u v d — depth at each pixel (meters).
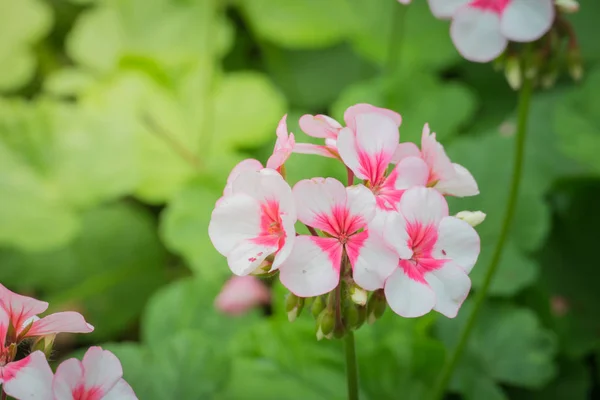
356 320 0.66
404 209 0.64
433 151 0.67
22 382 0.61
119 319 1.09
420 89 1.13
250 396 0.87
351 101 1.12
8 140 1.17
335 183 0.64
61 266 1.14
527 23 0.74
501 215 0.96
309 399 0.87
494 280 0.93
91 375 0.63
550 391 0.93
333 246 0.64
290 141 0.65
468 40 0.75
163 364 0.86
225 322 0.94
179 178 1.20
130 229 1.18
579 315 1.00
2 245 1.15
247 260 0.64
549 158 1.05
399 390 0.88
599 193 1.05
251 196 0.65
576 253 1.04
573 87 1.14
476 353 0.90
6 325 0.63
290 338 0.88
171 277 1.15
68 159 1.18
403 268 0.64
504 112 1.22
